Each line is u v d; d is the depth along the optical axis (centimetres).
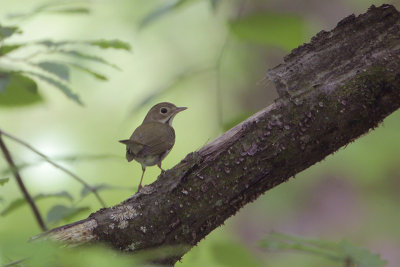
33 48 2081
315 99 602
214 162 612
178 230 608
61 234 586
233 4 1645
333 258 543
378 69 597
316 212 1836
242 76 1788
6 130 2364
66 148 2327
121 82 2311
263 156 606
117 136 2331
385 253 1789
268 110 616
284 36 639
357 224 1820
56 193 658
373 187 1838
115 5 1911
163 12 601
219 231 1811
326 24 1786
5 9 1852
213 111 2222
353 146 1745
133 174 2175
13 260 347
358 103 597
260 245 566
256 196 624
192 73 641
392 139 1694
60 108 2378
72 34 2139
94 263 311
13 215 1462
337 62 612
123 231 602
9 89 746
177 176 615
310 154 612
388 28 610
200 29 2080
